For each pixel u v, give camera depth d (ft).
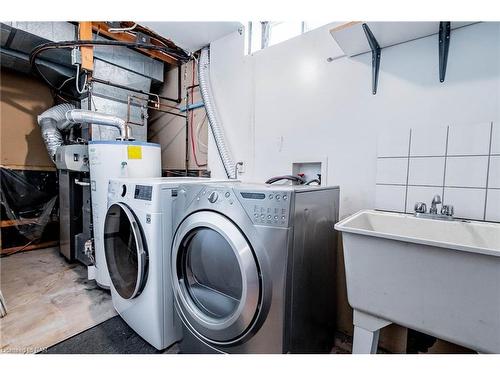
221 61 7.47
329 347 4.63
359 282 3.30
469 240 3.57
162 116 10.34
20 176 9.52
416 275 2.87
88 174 7.82
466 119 3.92
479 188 3.81
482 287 2.52
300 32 6.30
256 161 6.68
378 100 4.73
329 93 5.35
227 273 3.70
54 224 10.48
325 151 5.43
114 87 8.53
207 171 8.14
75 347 4.50
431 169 4.20
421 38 4.29
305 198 3.49
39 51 7.25
